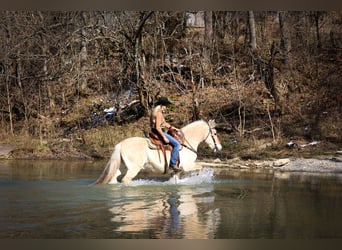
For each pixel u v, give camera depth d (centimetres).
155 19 2430
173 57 2606
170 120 2172
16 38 2511
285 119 2047
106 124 2262
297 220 792
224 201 952
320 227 750
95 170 1437
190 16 2861
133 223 764
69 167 1526
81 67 2569
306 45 2578
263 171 1475
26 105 2406
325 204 930
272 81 2195
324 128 1922
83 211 847
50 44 2525
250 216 819
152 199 965
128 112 2348
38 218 793
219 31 2912
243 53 2648
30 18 2570
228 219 795
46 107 2497
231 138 1947
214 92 2312
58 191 1044
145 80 2270
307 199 981
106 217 802
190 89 2389
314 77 2325
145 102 2270
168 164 1145
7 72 2422
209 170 1459
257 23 2941
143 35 2538
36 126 2242
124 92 2566
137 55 2242
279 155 1708
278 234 707
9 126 2334
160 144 1138
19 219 786
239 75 2342
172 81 2467
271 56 2239
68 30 2498
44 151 1894
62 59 2502
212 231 718
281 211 860
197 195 1017
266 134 1952
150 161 1130
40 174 1330
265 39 2783
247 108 2170
